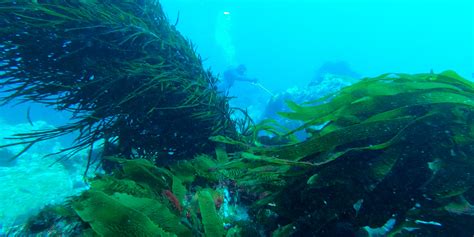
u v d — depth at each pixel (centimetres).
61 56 269
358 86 164
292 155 140
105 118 290
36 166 712
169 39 340
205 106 312
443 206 129
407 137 143
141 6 372
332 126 162
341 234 149
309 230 145
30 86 283
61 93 291
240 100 2105
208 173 219
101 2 328
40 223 181
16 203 534
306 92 1000
